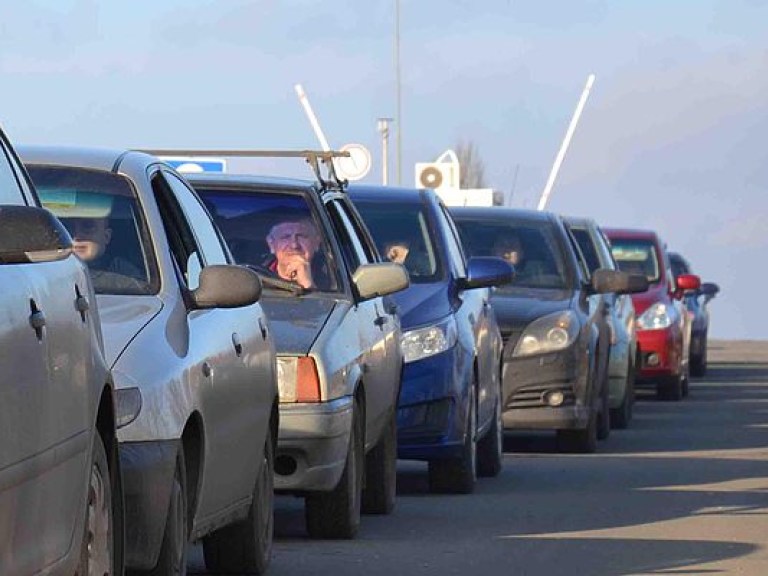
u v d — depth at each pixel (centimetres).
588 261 4178
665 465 3061
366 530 2150
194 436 1484
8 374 1033
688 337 5388
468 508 2395
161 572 1408
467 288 2686
